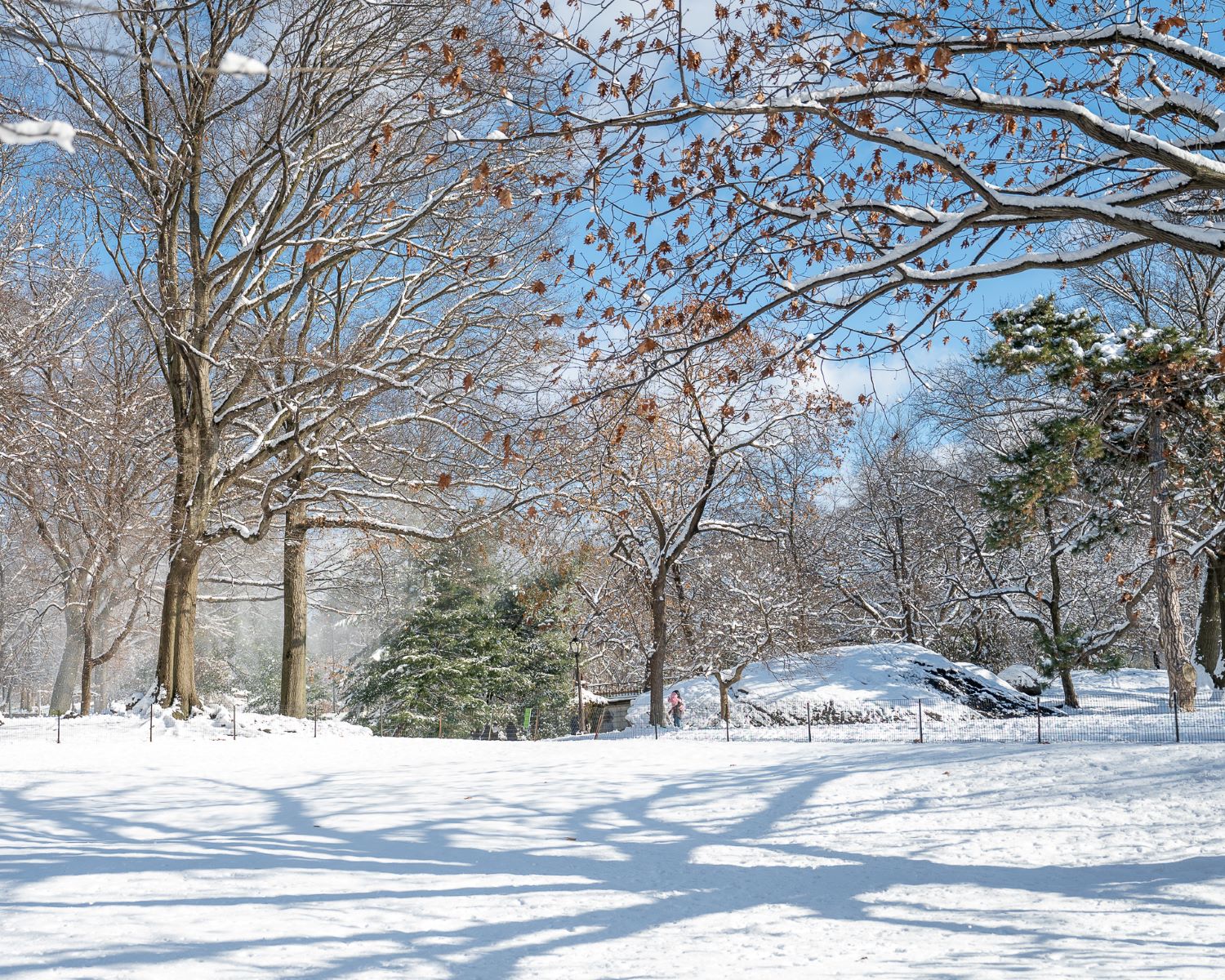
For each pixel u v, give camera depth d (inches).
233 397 1107.3
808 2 393.4
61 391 1320.1
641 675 2153.1
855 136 373.1
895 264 394.3
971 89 357.4
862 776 656.4
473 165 941.2
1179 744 674.2
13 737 919.0
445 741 981.8
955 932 339.6
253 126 1027.3
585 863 454.6
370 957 300.8
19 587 1835.6
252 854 446.9
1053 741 896.9
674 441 1396.4
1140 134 352.2
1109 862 436.5
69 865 413.4
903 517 2086.6
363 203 1029.8
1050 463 1208.2
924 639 2074.3
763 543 1555.1
